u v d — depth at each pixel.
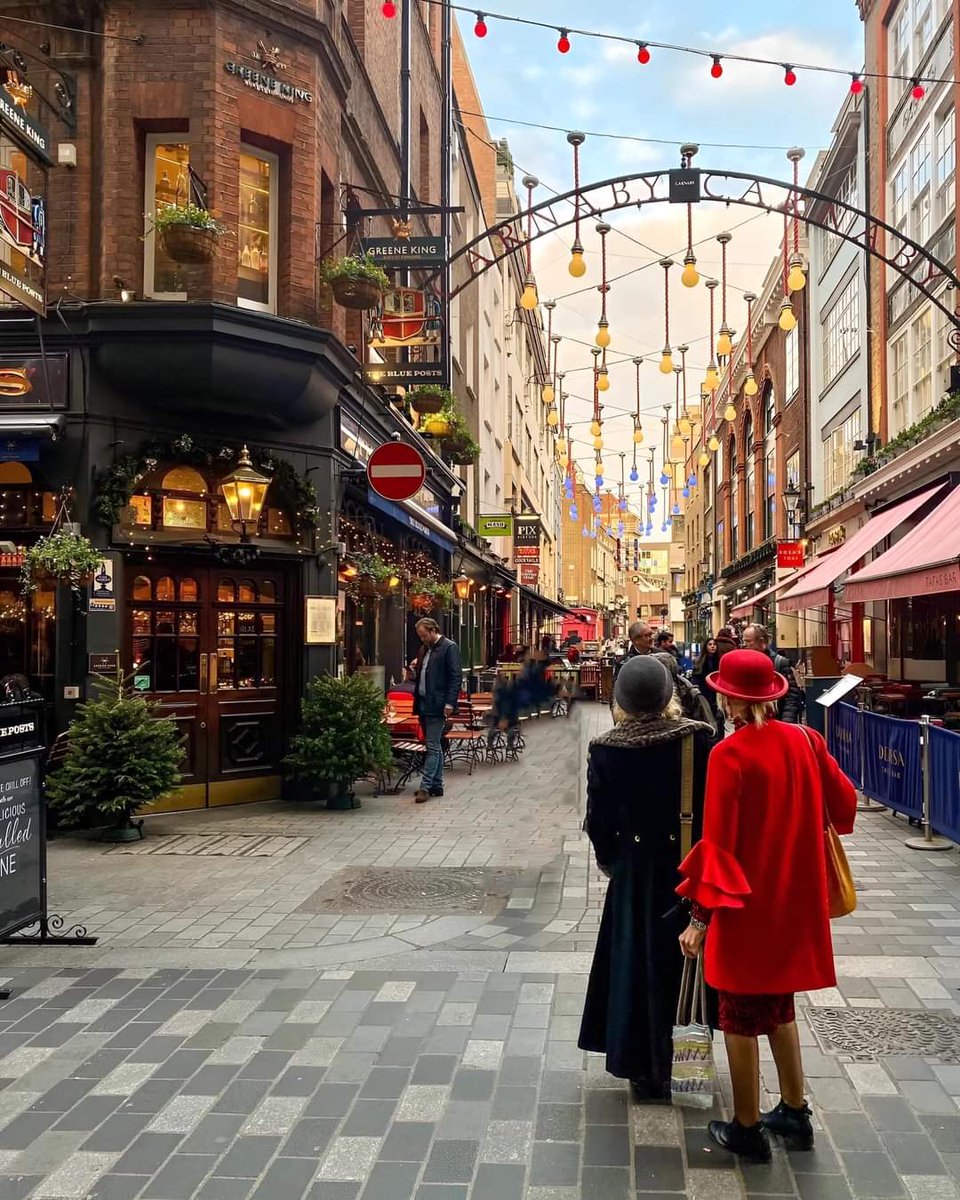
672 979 3.49
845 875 3.34
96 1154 3.24
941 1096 3.55
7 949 5.45
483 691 20.80
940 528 11.74
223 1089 3.69
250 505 9.23
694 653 37.28
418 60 17.62
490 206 32.53
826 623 21.23
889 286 20.19
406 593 14.78
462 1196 2.96
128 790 8.23
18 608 9.18
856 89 10.41
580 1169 3.10
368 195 12.99
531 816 9.27
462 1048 4.03
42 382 8.92
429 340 11.72
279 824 8.98
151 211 9.55
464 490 23.16
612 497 71.38
